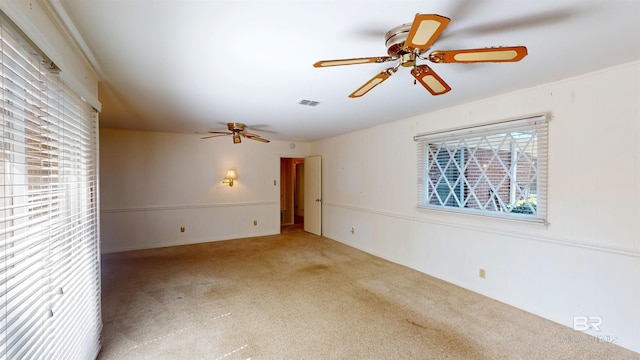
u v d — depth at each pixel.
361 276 3.68
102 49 1.82
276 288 3.29
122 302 2.91
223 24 1.54
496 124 2.92
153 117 3.93
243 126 4.34
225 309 2.76
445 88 1.85
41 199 1.38
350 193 5.32
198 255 4.68
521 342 2.22
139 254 4.73
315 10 1.42
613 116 2.20
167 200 5.33
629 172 2.13
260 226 6.27
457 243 3.38
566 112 2.45
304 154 6.72
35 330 1.19
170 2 1.33
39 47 1.21
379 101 3.12
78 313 1.70
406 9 1.41
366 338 2.28
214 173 5.75
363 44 1.79
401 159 4.15
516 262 2.81
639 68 2.07
